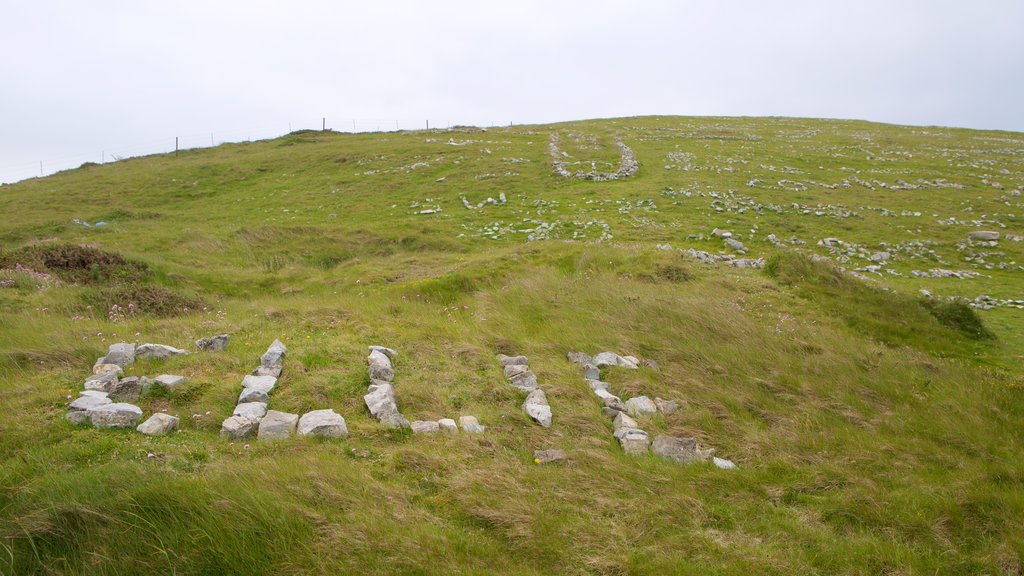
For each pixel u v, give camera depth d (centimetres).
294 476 573
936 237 2306
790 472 702
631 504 595
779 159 3950
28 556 473
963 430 825
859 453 752
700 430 801
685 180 3189
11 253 1633
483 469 630
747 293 1452
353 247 2309
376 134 6181
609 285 1411
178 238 2416
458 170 3644
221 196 3606
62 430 641
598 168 3562
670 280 1542
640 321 1198
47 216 3073
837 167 3709
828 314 1365
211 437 665
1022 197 2939
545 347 1070
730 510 612
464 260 1939
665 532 562
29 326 1023
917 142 4853
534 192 3062
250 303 1453
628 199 2788
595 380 955
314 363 885
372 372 851
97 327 1013
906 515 615
